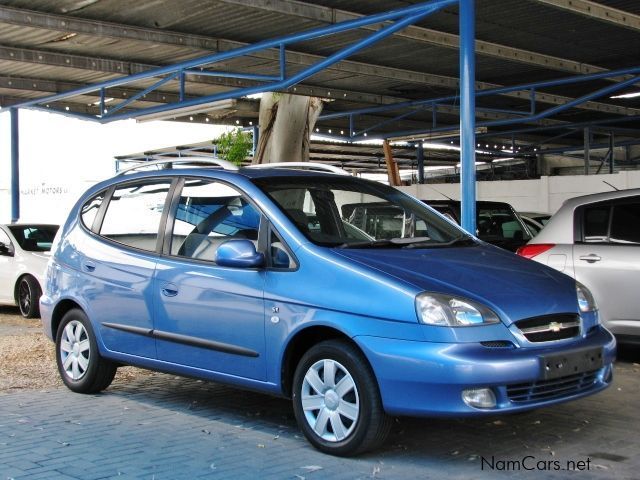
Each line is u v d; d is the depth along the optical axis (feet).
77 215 22.79
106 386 22.22
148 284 19.63
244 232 18.19
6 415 19.92
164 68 47.24
